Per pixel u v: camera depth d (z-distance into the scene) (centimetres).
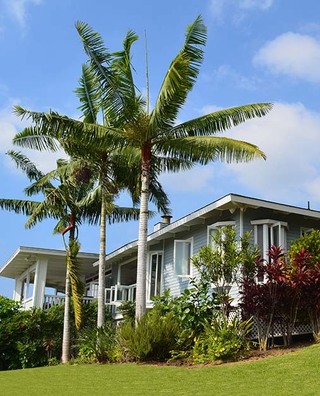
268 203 2081
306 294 1589
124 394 1145
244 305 1628
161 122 1834
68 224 2586
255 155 1775
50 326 2611
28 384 1382
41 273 2952
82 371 1559
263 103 1884
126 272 3180
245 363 1398
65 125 1878
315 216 2172
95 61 1845
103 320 2188
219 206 2116
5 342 2531
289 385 1104
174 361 1569
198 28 1791
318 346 1460
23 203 2683
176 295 2478
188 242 2425
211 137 1827
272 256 1664
